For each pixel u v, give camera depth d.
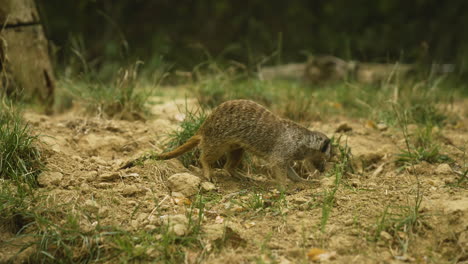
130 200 7.41
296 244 6.37
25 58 11.84
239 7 28.03
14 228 6.82
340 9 27.50
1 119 8.83
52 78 12.66
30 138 8.15
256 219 7.02
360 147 10.04
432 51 25.62
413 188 7.95
